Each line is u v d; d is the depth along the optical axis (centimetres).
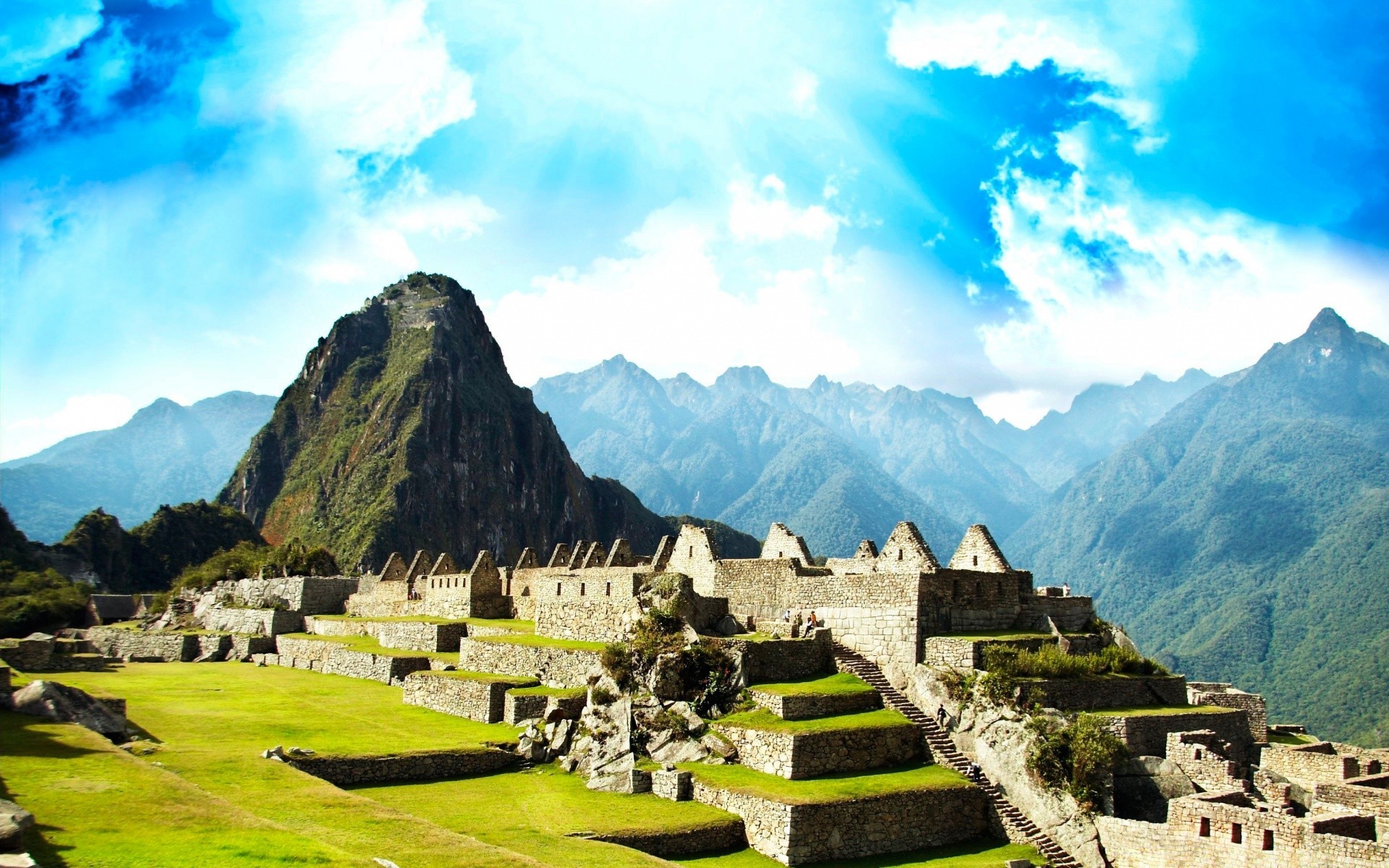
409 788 4572
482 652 6481
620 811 4272
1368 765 4891
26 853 2370
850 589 5500
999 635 5244
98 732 4181
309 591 10412
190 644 9631
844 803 4112
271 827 2958
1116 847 4088
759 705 4888
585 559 8569
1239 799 4069
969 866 3959
